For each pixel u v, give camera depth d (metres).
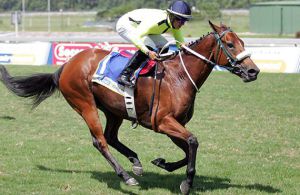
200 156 10.23
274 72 24.70
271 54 24.81
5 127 12.69
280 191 8.14
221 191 8.08
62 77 8.65
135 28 8.03
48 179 8.51
